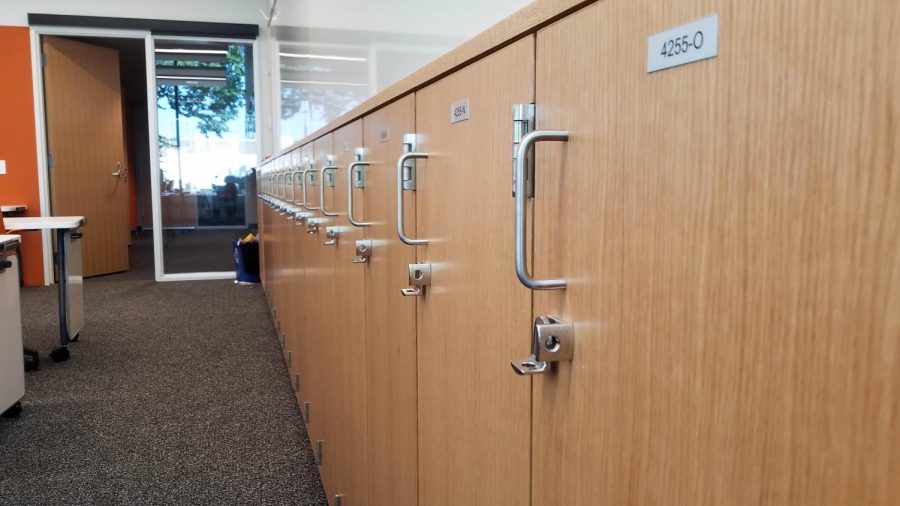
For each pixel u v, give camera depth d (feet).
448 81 2.56
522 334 1.95
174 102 19.92
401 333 3.35
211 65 19.95
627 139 1.37
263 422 8.27
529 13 1.83
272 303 14.10
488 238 2.18
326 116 8.51
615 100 1.42
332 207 5.41
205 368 10.61
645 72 1.30
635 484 1.39
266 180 15.87
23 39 18.03
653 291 1.30
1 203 18.24
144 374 10.27
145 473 6.84
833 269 0.89
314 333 6.77
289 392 9.42
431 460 2.92
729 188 1.08
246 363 10.90
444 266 2.65
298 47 12.04
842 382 0.89
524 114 1.86
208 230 21.62
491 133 2.13
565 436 1.70
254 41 19.76
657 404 1.30
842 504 0.90
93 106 20.11
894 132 0.80
